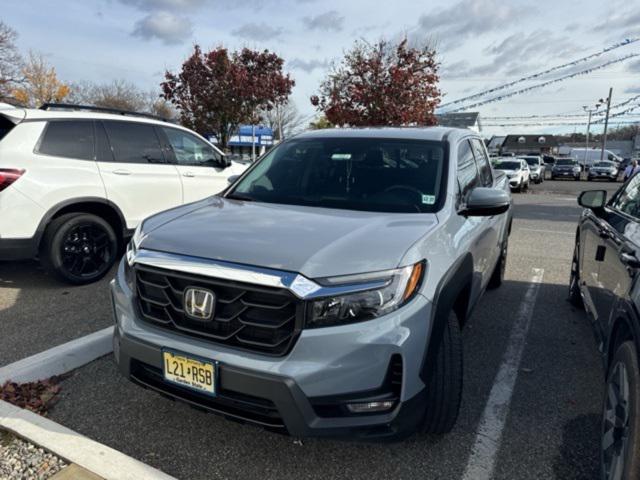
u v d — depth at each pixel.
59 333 3.88
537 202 16.64
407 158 3.31
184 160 6.24
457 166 3.30
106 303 4.59
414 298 2.12
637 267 2.23
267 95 15.96
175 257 2.25
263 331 2.07
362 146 3.48
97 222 5.12
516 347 3.86
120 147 5.49
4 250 4.48
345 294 2.01
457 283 2.47
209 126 16.25
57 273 4.87
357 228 2.44
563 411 2.93
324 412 2.03
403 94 14.73
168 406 2.87
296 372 1.97
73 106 5.36
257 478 2.29
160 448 2.49
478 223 3.30
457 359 2.45
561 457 2.50
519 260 7.00
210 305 2.12
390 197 3.00
